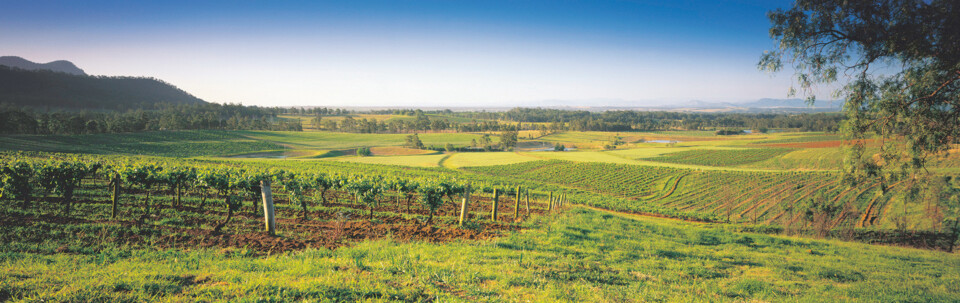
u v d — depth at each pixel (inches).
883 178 646.5
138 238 431.8
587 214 949.8
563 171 3174.2
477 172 3149.6
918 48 506.3
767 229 1147.9
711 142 6446.9
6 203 593.3
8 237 402.6
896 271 524.7
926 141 589.0
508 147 6648.6
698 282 380.5
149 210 603.5
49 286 238.2
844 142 660.1
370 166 2979.8
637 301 292.8
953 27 470.3
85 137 5187.0
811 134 7303.2
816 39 547.5
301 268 307.7
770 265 501.0
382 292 260.1
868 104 587.8
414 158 4131.4
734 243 730.8
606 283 338.6
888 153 625.0
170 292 238.5
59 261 322.3
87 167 796.0
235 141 5974.4
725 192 2255.2
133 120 6530.5
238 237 461.1
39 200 634.8
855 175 660.1
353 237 506.0
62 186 677.9
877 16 514.9
